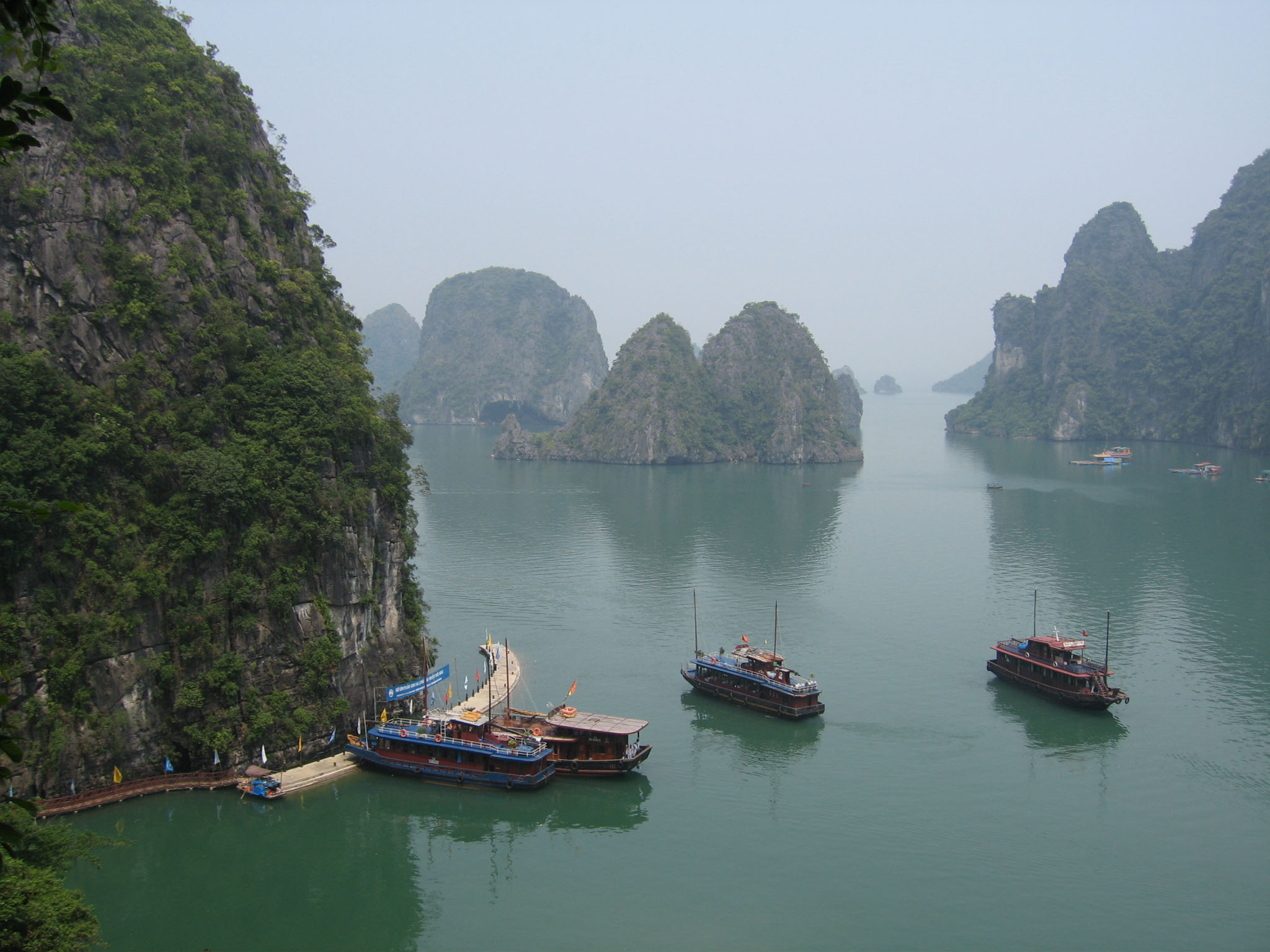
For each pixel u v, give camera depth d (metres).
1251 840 73.75
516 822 77.12
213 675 77.44
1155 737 91.88
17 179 76.88
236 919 64.94
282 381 85.44
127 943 62.38
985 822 76.69
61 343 77.50
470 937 62.94
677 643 120.44
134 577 75.38
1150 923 63.53
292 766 81.94
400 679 91.06
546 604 137.00
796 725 95.69
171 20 99.06
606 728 84.44
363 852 72.50
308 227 103.69
